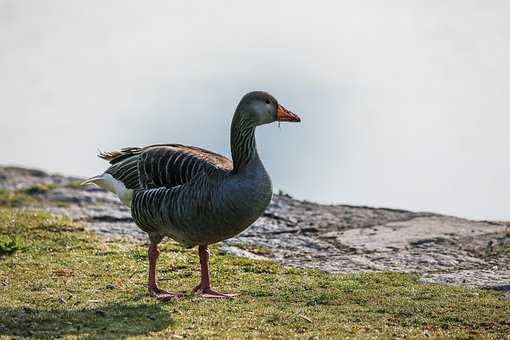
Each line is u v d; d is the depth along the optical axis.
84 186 25.09
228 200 12.66
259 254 17.39
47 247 16.86
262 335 11.30
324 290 13.88
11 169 28.36
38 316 11.98
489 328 12.11
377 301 13.25
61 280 14.37
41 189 24.31
